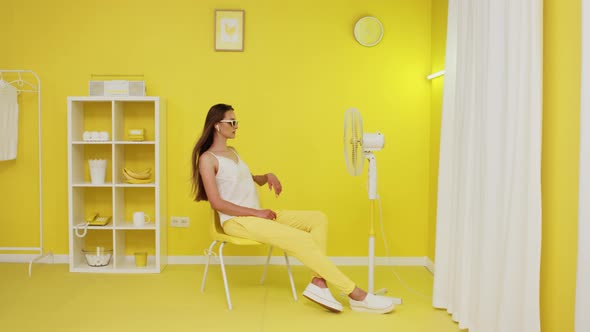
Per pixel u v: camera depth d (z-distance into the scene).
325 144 4.32
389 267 4.32
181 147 4.30
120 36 4.27
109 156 4.32
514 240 2.43
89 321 2.99
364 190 4.33
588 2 2.05
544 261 2.45
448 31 3.26
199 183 3.43
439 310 3.26
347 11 4.29
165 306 3.26
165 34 4.27
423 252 4.38
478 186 2.81
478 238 2.79
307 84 4.30
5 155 4.08
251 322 3.00
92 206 4.33
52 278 3.87
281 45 4.29
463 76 3.04
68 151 4.00
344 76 4.30
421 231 4.37
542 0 2.34
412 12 4.31
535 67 2.32
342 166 4.33
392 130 4.33
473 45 2.88
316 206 4.33
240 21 4.27
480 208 2.78
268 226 3.17
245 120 4.30
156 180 4.03
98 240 4.37
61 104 4.30
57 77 4.29
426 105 4.33
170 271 4.10
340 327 2.94
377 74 4.31
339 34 4.29
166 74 4.29
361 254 4.35
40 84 4.24
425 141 4.34
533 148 2.33
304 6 4.29
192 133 4.30
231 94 4.30
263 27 4.28
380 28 4.27
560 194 2.32
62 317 3.05
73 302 3.32
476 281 2.81
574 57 2.21
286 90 4.30
